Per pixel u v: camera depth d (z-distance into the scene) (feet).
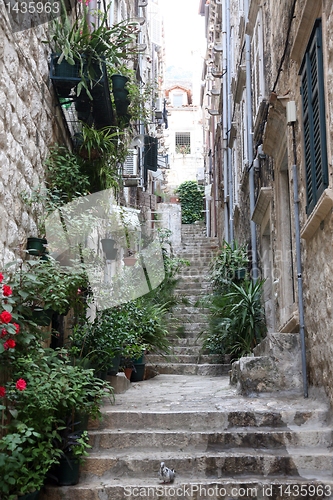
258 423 15.08
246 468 13.41
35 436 12.05
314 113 15.37
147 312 27.37
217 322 29.91
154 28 90.12
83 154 20.47
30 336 12.01
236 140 40.27
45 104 17.28
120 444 14.44
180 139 113.29
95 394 13.82
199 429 15.11
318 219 14.90
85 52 18.74
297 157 18.49
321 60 14.53
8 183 13.14
